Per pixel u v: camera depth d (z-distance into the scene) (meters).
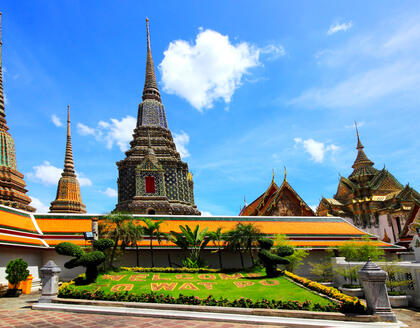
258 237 25.84
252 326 12.40
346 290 20.98
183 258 30.89
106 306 15.45
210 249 30.14
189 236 27.94
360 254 26.81
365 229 65.12
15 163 36.69
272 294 16.94
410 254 30.81
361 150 74.25
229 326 12.38
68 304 15.93
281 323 12.74
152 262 27.55
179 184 47.09
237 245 27.52
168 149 48.84
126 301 15.80
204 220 35.34
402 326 12.73
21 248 25.06
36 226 29.58
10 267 20.97
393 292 17.98
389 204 64.44
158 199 41.31
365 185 67.44
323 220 38.78
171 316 13.80
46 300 16.56
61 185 56.25
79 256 19.70
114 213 25.67
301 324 12.51
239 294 17.08
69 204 55.00
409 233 50.03
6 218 26.27
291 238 33.94
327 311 13.74
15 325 12.45
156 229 28.73
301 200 41.31
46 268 17.20
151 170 42.66
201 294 17.08
